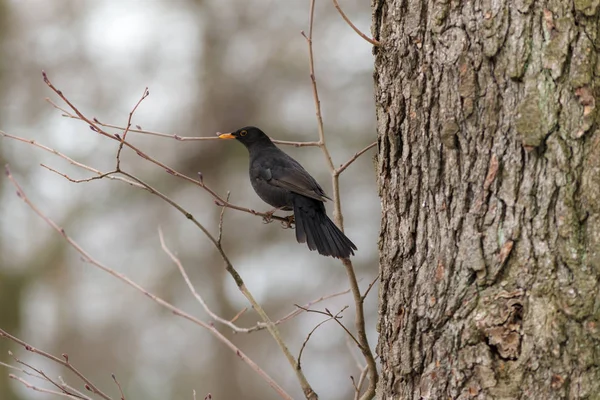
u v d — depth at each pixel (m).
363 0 18.00
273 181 8.14
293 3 18.55
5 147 16.00
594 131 4.09
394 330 4.59
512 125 4.22
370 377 5.11
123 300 18.92
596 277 3.96
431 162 4.54
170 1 18.86
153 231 18.41
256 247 18.19
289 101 18.98
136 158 17.98
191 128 18.94
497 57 4.30
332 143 18.09
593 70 4.13
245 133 8.81
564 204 4.05
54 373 18.39
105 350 19.45
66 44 17.77
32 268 16.42
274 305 17.75
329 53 18.45
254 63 18.98
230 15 18.98
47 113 17.00
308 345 17.33
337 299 17.25
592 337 3.91
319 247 7.07
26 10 17.31
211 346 18.06
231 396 17.75
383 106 4.90
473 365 4.11
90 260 5.57
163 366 19.86
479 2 4.40
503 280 4.13
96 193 17.41
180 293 18.48
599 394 3.85
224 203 5.45
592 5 4.16
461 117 4.41
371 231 17.61
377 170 5.25
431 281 4.42
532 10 4.23
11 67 16.62
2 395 14.94
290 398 5.02
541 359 3.94
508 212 4.18
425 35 4.63
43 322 18.77
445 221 4.43
